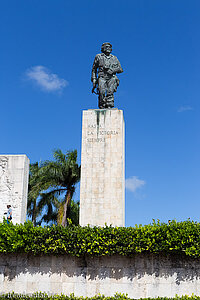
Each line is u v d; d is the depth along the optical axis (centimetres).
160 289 1124
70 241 1162
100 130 2628
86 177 2541
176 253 1132
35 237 1180
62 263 1182
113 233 1154
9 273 1199
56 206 3158
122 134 2642
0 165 2408
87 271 1164
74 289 1155
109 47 2817
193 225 1147
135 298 1122
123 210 2538
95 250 1142
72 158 3144
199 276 1112
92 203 2488
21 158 2414
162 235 1141
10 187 2362
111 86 2738
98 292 1142
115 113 2652
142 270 1144
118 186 2502
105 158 2567
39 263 1195
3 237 1203
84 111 2683
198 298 1064
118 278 1147
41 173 3095
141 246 1134
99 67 2775
